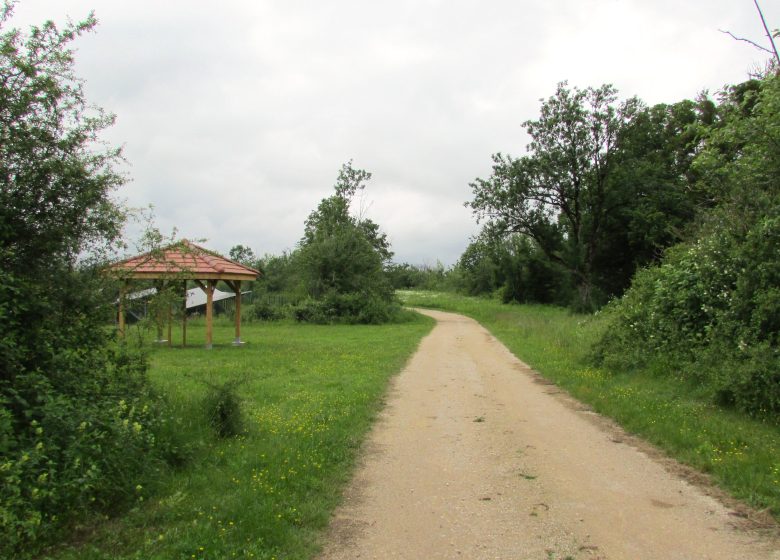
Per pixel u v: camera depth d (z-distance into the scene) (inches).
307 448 263.1
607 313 700.7
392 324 1373.0
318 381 471.5
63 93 266.1
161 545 164.6
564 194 1647.4
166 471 220.1
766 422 304.2
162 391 322.7
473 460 262.8
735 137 401.4
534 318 1348.4
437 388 458.9
